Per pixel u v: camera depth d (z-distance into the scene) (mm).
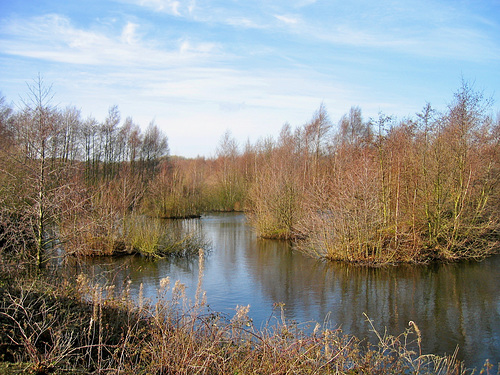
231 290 14375
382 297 13586
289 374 4906
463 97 20797
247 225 35250
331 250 19922
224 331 5828
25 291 7828
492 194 21641
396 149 21000
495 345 9594
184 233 22406
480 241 20688
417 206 20969
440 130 21422
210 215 45625
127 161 48250
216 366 5086
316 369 5000
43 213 11641
